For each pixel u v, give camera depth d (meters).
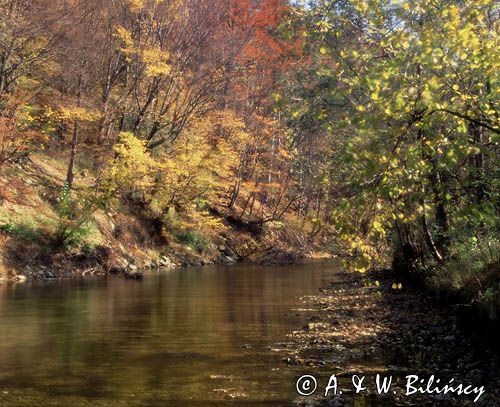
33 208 24.70
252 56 36.22
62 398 6.29
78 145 27.75
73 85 27.55
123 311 13.21
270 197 47.28
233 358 8.39
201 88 33.53
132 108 33.41
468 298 10.32
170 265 30.42
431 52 5.53
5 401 6.17
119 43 29.98
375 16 6.39
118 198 29.98
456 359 8.27
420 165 6.09
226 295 16.84
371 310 13.59
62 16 24.02
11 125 21.86
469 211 6.46
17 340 9.63
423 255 15.84
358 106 5.84
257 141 39.62
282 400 6.28
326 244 44.06
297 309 13.84
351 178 6.11
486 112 6.23
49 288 18.25
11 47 23.02
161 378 7.20
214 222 34.25
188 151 31.30
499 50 6.11
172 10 32.19
